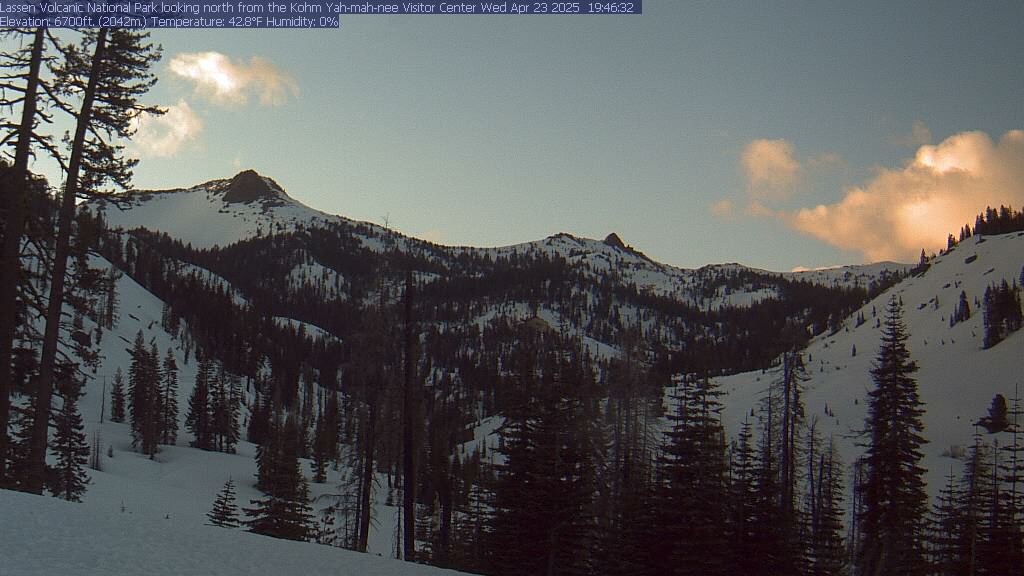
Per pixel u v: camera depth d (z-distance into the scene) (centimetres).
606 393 4562
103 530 1436
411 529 2912
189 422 12725
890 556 3669
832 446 6594
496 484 3606
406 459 2970
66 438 4294
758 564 3394
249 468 11150
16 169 2136
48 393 2255
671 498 3456
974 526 4141
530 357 3791
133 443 11144
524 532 3441
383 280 3053
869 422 3784
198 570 1227
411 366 3064
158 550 1336
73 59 2197
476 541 4150
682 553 3284
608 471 4203
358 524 3647
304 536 4441
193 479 9694
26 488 2195
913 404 3634
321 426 12506
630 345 4700
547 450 3481
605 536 3853
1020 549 4134
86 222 2277
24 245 2309
